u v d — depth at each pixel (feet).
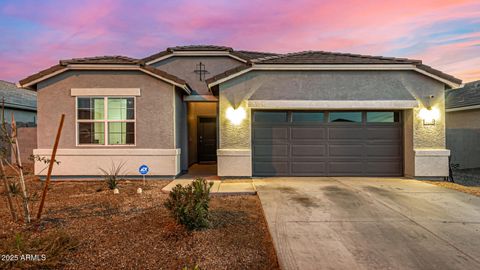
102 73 29.19
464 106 48.11
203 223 14.55
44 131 28.94
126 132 29.58
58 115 28.99
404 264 10.72
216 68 37.40
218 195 22.52
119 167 29.14
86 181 28.50
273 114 31.35
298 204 19.15
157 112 29.53
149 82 29.43
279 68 28.99
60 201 20.12
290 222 15.53
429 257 11.31
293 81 29.50
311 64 28.81
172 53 37.11
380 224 15.21
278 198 20.76
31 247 11.03
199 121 45.29
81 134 29.22
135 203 19.67
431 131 28.94
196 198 14.90
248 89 29.48
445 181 28.27
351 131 31.07
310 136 31.17
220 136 29.43
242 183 26.81
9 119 48.91
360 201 19.94
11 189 16.07
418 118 28.99
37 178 29.84
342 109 30.35
